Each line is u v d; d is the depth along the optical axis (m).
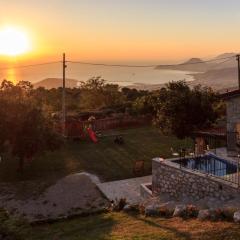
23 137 28.16
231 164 20.97
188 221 14.51
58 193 25.34
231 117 25.23
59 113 49.81
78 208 23.05
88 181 27.53
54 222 18.75
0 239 10.66
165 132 32.03
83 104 69.31
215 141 28.19
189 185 19.64
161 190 21.97
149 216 16.64
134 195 24.94
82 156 34.16
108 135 42.50
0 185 26.88
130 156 34.31
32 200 24.30
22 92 30.47
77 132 40.09
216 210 14.29
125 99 70.19
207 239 12.03
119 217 17.53
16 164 31.70
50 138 29.55
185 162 21.84
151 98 35.00
